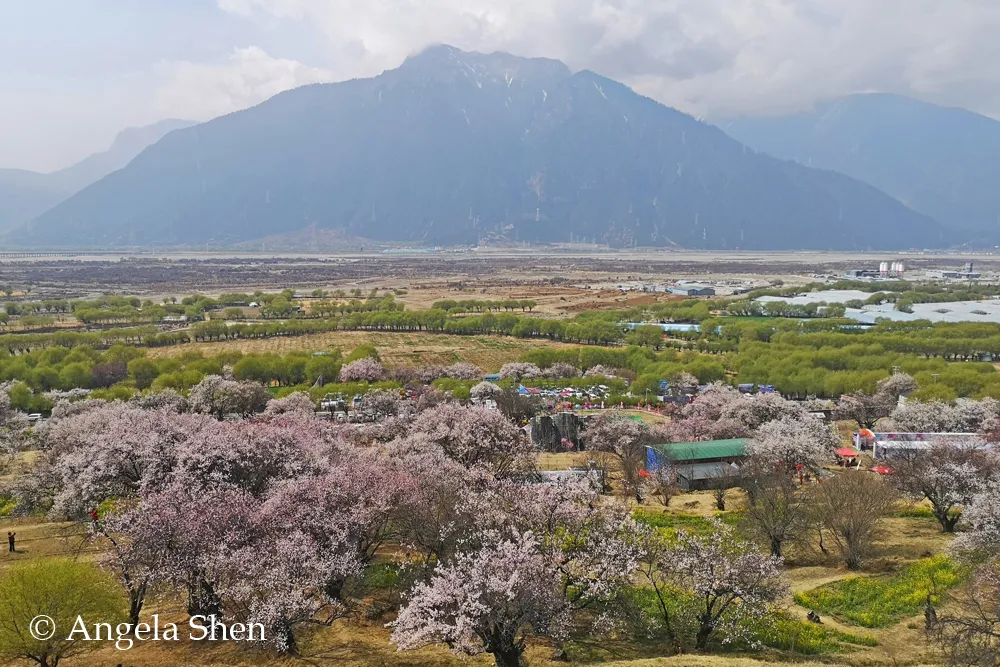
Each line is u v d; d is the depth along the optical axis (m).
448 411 72.88
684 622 40.53
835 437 86.69
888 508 62.47
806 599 45.56
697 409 105.62
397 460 55.25
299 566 35.88
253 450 52.91
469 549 41.19
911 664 36.69
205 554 36.09
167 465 51.06
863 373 123.00
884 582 48.19
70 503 50.88
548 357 155.12
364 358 142.62
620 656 37.12
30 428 94.50
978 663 33.09
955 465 59.03
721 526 48.66
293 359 143.12
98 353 152.25
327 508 42.22
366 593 43.66
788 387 128.00
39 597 31.14
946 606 43.31
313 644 36.44
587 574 41.28
